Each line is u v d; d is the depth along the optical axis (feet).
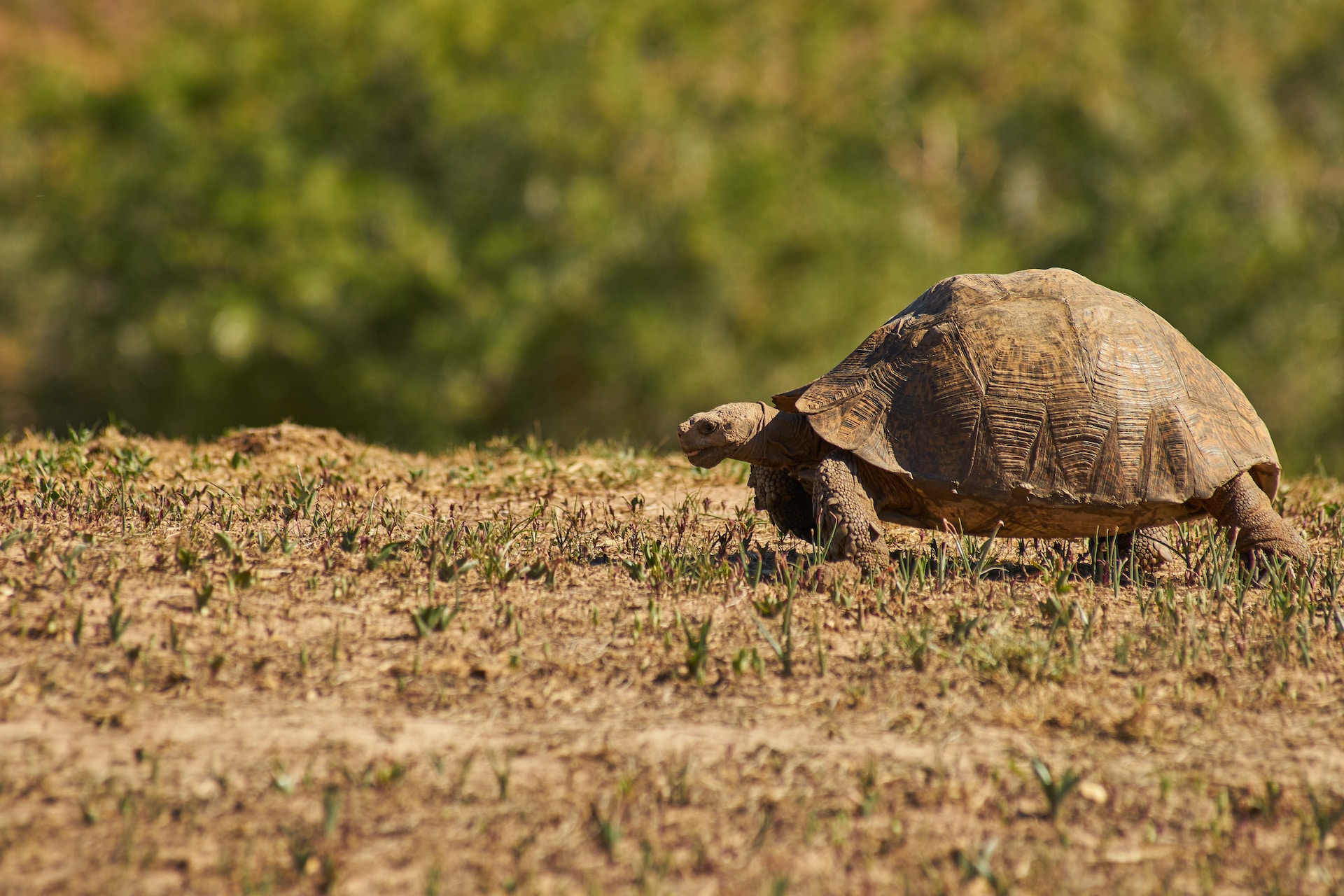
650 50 276.62
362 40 247.91
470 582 68.59
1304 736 52.85
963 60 311.68
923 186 303.27
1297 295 286.46
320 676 56.29
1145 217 290.56
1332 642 62.34
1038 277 72.02
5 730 50.26
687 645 60.18
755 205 251.39
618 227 242.99
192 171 237.04
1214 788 48.88
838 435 68.69
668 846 44.60
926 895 42.34
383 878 42.57
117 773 47.78
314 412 254.88
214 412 255.70
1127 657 59.93
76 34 298.56
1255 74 330.34
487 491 98.27
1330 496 104.94
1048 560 76.95
